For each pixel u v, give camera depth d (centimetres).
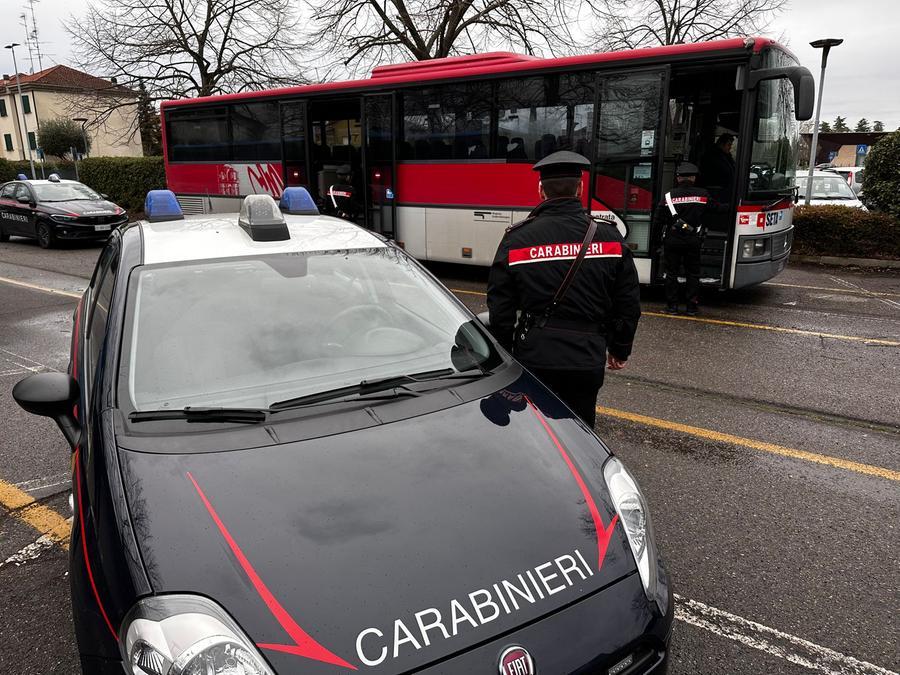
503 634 162
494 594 169
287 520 183
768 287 951
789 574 296
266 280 285
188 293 272
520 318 304
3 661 248
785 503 357
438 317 291
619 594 180
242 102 1158
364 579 168
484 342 284
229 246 303
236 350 252
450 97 926
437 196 962
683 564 304
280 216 322
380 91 985
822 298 870
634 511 208
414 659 154
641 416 478
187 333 255
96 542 183
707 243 808
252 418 221
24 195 1514
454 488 199
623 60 789
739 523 338
